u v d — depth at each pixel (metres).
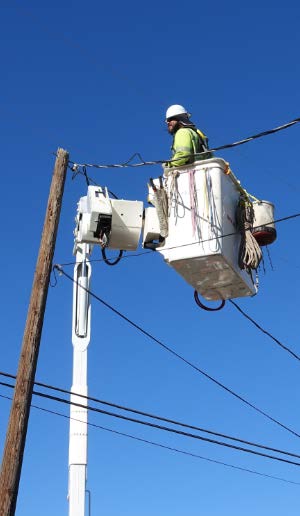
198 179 10.62
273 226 11.23
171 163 10.79
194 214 10.51
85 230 11.16
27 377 10.59
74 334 14.84
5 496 9.80
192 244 10.41
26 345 10.79
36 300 11.09
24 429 10.29
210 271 10.71
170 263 10.59
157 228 10.78
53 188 11.84
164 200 10.70
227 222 10.62
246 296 11.41
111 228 10.94
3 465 10.01
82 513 13.50
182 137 10.74
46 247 11.46
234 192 10.97
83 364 14.66
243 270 10.98
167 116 11.11
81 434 14.08
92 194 11.12
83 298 15.00
